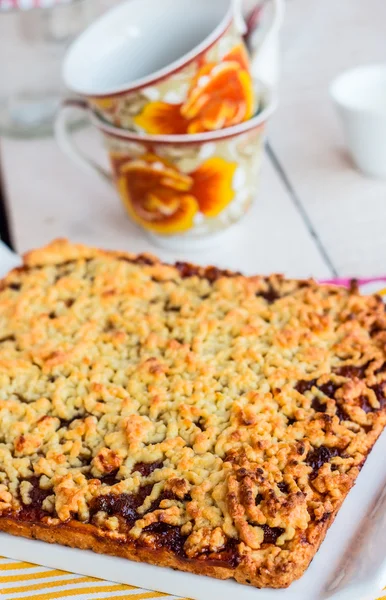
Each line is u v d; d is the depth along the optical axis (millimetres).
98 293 594
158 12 650
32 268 616
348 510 517
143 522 502
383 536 498
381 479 526
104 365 561
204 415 534
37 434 534
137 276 600
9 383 560
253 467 512
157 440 530
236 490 502
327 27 897
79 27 889
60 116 687
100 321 582
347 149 729
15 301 596
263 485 505
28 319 587
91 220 708
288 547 492
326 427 526
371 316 570
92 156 768
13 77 864
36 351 566
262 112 644
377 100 720
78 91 640
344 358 557
